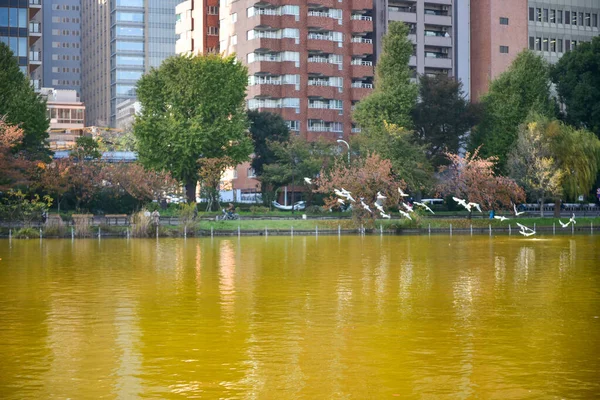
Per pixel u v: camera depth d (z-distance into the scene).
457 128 134.25
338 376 21.44
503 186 106.44
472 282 41.94
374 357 23.62
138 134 109.69
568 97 138.00
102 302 34.59
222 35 179.38
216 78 112.50
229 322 29.48
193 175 113.94
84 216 91.50
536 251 65.44
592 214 125.44
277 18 166.25
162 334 27.16
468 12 187.25
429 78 135.12
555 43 192.38
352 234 98.31
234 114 117.75
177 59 113.12
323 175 106.62
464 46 186.88
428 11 186.50
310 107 167.25
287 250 67.06
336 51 171.50
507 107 130.25
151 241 81.50
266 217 108.94
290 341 25.92
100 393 19.84
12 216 89.88
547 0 191.25
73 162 101.31
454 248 69.69
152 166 109.31
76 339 26.34
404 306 33.38
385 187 99.88
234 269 49.22
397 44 133.88
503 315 31.00
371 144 117.69
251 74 167.38
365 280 42.94
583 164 110.50
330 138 169.75
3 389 20.17
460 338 26.39
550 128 110.38
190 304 33.97
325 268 49.91
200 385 20.56
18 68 113.94
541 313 31.50
